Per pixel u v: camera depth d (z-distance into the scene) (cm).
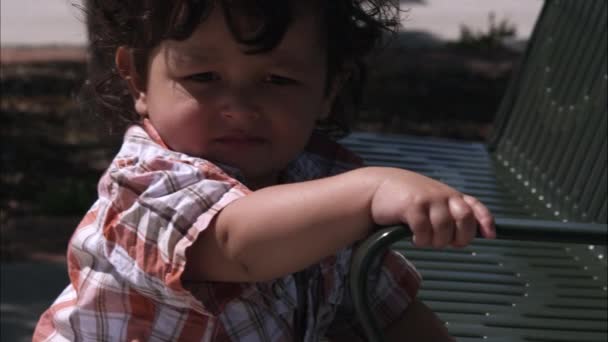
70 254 188
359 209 157
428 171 370
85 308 182
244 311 181
